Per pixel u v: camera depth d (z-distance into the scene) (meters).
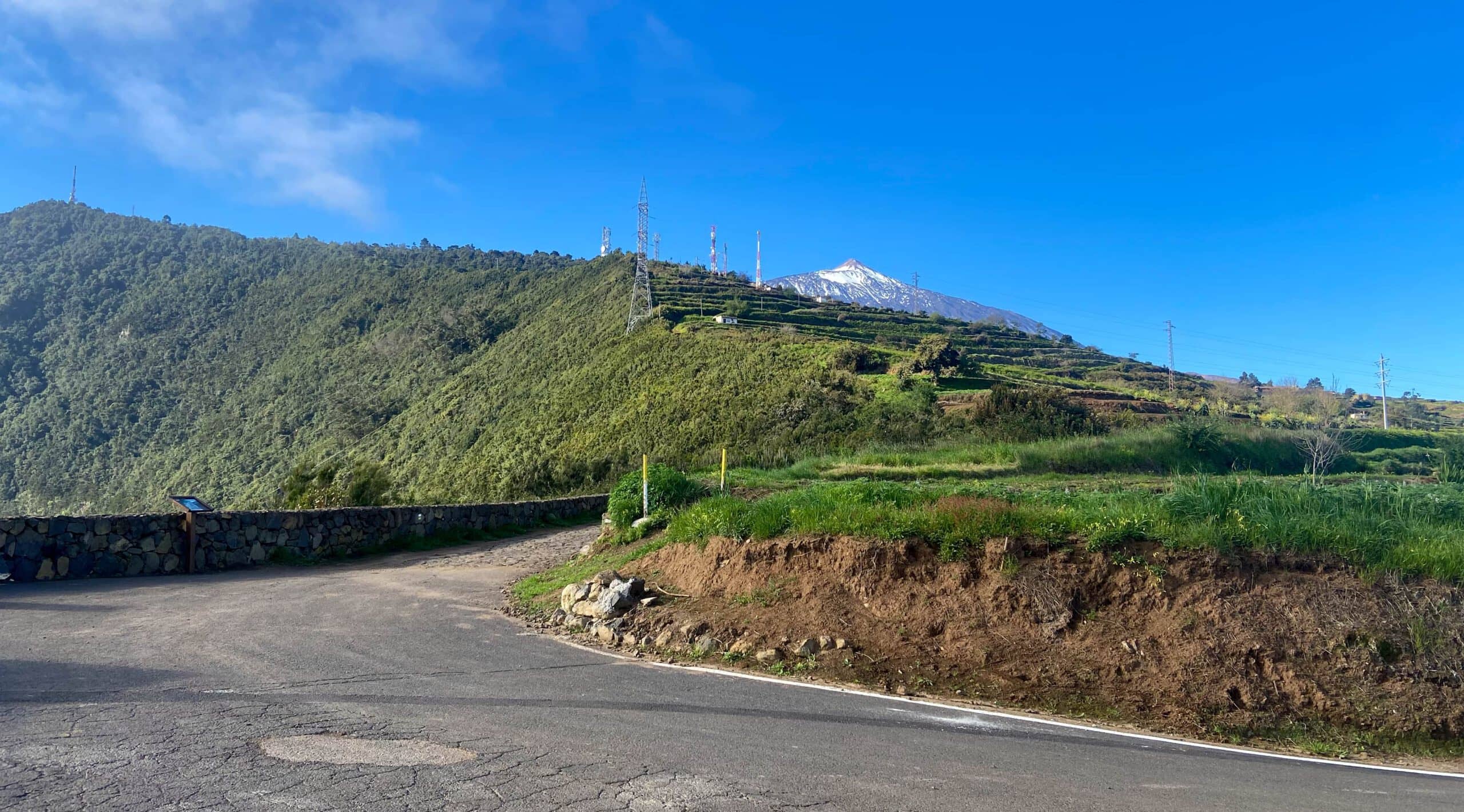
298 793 4.00
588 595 9.42
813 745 5.19
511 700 5.95
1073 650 7.11
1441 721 6.13
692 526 10.63
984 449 30.88
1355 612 7.00
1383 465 35.31
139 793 3.94
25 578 10.84
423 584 12.23
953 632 7.51
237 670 6.52
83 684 5.89
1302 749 5.85
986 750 5.26
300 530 14.60
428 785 4.17
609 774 4.45
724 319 78.19
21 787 3.97
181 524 12.81
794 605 8.32
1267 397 82.94
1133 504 8.80
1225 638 6.88
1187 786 4.75
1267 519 7.98
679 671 7.18
